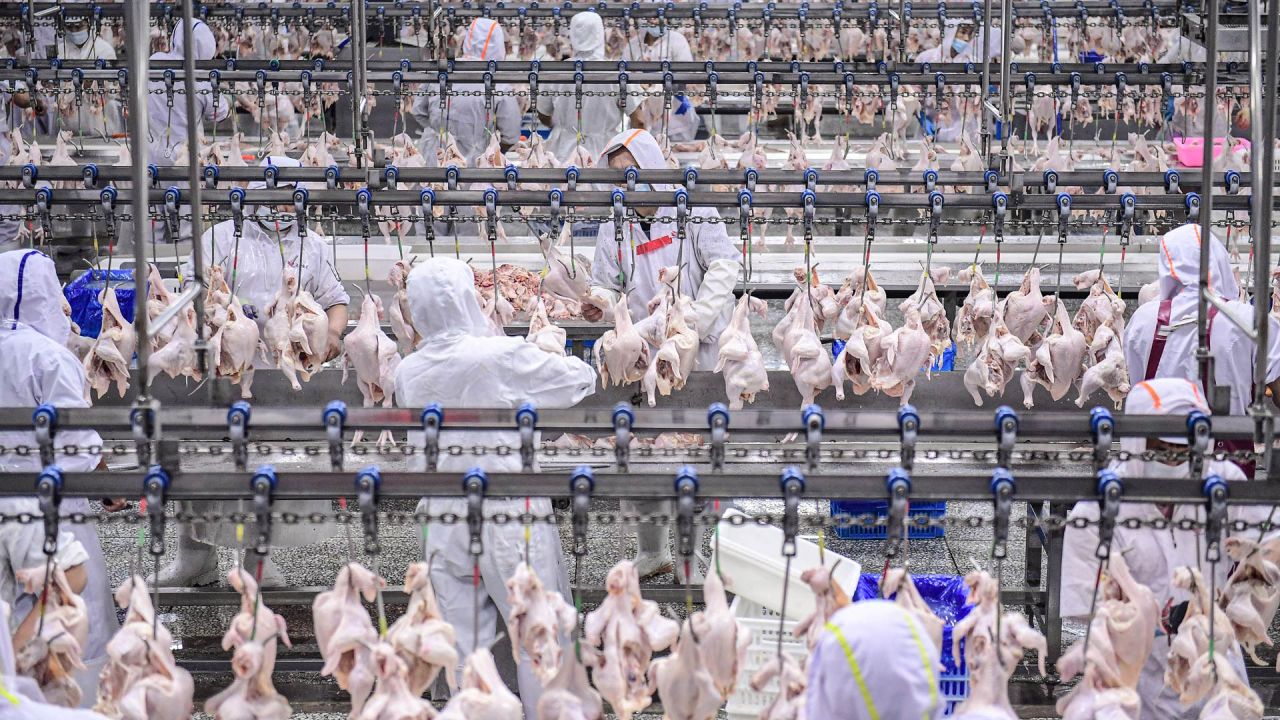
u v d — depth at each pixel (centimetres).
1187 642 398
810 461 373
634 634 393
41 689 404
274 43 1095
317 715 555
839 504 708
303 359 602
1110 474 357
